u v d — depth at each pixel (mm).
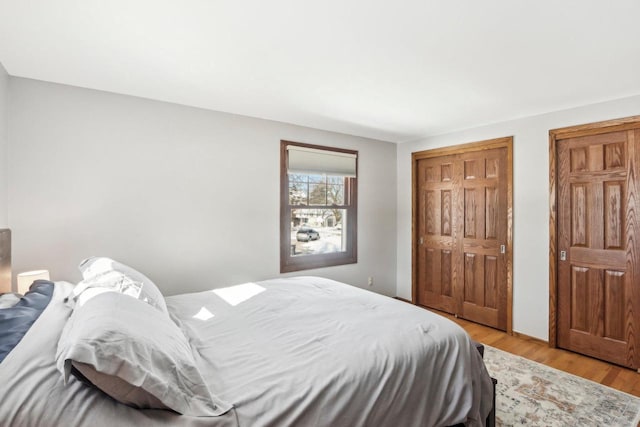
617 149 2795
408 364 1479
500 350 3100
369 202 4406
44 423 894
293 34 1773
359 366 1378
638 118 2652
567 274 3092
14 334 1193
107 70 2252
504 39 1812
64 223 2488
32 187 2377
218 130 3182
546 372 2680
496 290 3639
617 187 2795
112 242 2672
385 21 1639
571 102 2887
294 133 3691
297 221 3838
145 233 2814
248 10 1547
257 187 3432
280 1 1476
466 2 1476
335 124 3688
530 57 2025
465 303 3936
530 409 2168
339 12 1563
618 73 2262
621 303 2793
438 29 1712
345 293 2479
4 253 1918
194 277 3057
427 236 4367
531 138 3291
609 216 2844
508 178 3463
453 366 1623
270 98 2818
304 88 2590
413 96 2746
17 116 2328
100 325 1062
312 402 1176
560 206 3125
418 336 1672
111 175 2666
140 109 2789
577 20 1613
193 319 1916
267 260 3514
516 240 3410
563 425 2008
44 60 2096
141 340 1099
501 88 2555
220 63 2143
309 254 3918
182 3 1492
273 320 1902
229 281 3260
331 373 1312
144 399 1021
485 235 3725
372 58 2057
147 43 1876
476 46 1897
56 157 2461
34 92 2387
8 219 2293
